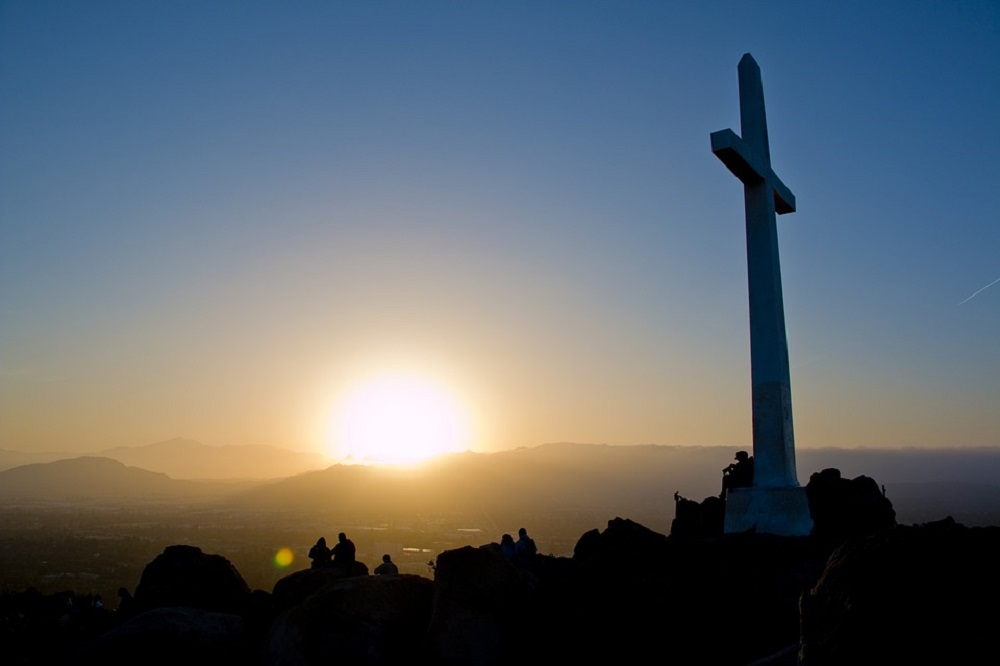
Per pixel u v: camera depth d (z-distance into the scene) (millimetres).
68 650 17828
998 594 7465
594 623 15000
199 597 19188
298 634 14180
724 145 22078
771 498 20781
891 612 7664
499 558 15227
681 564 17047
